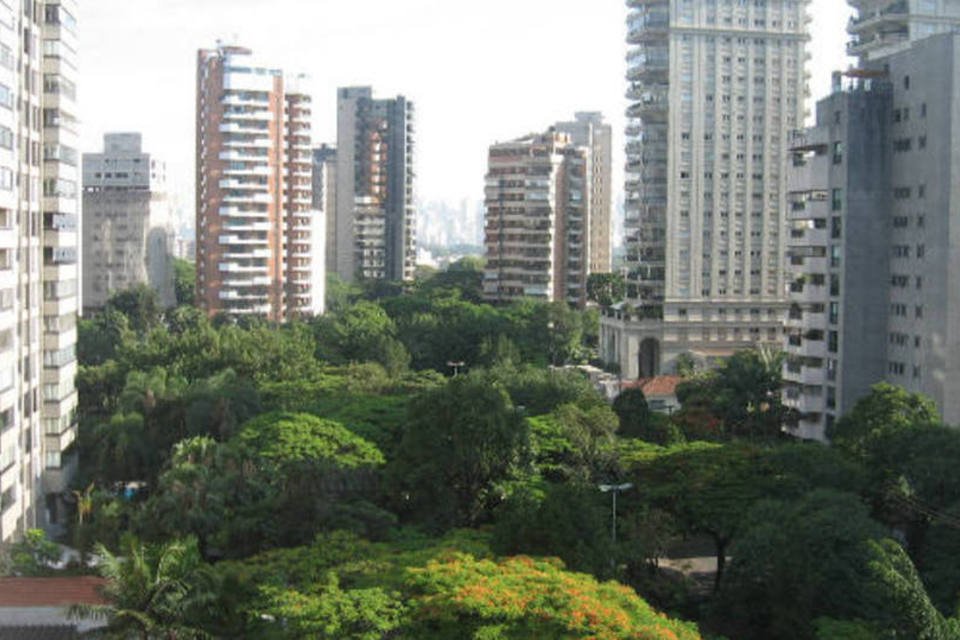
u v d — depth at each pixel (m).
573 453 92.69
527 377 134.50
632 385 163.75
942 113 110.69
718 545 82.69
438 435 83.25
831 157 121.31
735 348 192.75
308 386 132.50
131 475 112.12
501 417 84.38
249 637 56.06
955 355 110.88
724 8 187.88
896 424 90.62
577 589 51.38
